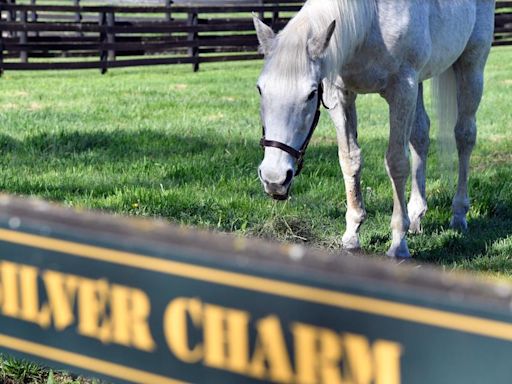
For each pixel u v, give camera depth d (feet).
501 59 73.05
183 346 3.50
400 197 20.84
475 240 22.30
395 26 19.10
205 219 22.81
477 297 2.87
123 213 22.85
